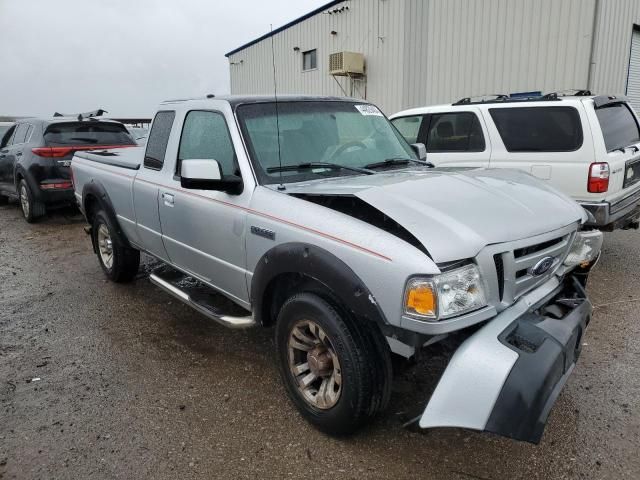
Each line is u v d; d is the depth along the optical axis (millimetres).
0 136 11398
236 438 2855
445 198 2715
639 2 11344
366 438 2830
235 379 3496
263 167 3246
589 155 5434
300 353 2971
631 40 11484
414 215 2463
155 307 4852
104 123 9164
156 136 4359
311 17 16688
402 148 4039
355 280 2439
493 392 2111
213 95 4027
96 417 3068
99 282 5629
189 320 4531
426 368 3312
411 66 13742
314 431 2906
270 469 2604
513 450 2713
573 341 2443
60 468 2625
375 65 14812
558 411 3035
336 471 2580
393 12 13953
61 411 3139
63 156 8578
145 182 4309
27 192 8695
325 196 2859
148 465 2645
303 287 2850
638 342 3891
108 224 5109
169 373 3594
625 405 3084
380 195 2658
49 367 3705
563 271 2988
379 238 2418
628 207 5758
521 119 5945
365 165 3625
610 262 5918
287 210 2867
